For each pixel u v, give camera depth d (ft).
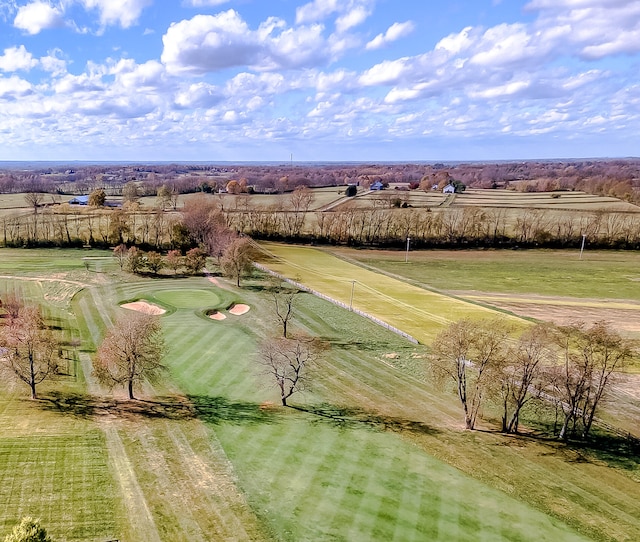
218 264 342.23
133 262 306.55
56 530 85.51
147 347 143.74
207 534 86.69
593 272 353.31
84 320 211.00
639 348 164.35
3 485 96.73
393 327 219.41
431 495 102.01
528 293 291.99
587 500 104.47
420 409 145.28
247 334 203.31
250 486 101.50
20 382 144.66
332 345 195.62
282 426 129.39
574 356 136.56
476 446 125.08
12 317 186.80
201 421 129.29
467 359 157.48
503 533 91.15
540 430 136.05
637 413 144.46
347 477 106.83
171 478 102.78
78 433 118.32
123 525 87.81
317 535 87.61
